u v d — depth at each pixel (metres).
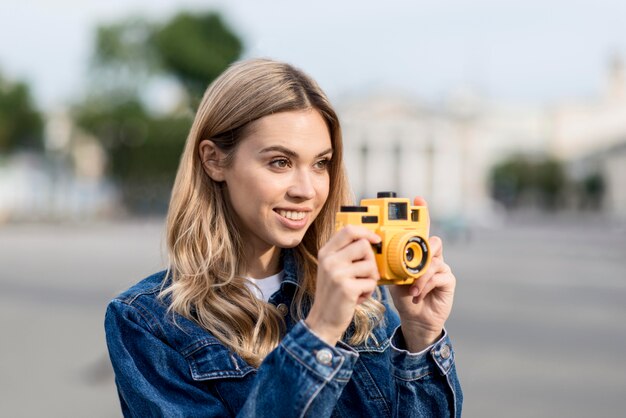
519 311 10.36
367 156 86.44
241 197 1.45
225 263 1.51
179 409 1.33
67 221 47.56
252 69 1.47
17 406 5.09
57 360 6.59
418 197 1.41
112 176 54.78
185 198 1.52
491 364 6.70
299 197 1.42
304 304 1.57
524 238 36.59
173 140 50.62
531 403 5.36
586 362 6.86
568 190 88.69
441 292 1.42
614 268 18.84
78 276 14.43
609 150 73.94
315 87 1.46
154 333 1.42
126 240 29.47
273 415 1.23
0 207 43.41
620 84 103.25
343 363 1.23
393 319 1.68
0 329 8.24
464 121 88.31
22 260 18.62
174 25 51.47
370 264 1.23
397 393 1.46
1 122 50.56
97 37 52.84
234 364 1.40
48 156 50.66
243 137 1.43
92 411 4.98
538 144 107.75
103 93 53.31
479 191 88.38
